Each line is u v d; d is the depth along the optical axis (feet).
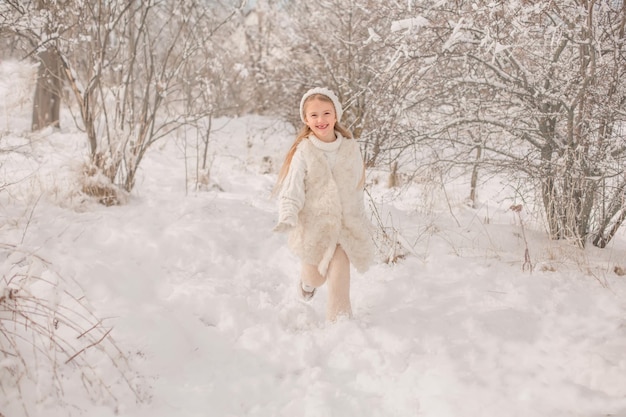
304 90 29.63
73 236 12.08
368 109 16.93
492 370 8.14
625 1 12.75
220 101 25.49
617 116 12.77
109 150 16.03
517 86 14.12
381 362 8.61
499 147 15.47
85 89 16.07
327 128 9.89
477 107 14.56
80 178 15.46
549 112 14.26
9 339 7.40
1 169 16.93
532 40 13.05
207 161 27.68
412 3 13.75
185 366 8.43
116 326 8.59
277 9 31.45
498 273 12.05
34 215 12.93
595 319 9.91
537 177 13.93
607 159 13.02
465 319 9.86
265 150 32.53
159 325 8.98
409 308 10.46
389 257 12.89
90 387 7.25
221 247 12.98
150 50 17.01
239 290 11.12
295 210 9.58
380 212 16.31
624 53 12.71
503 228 15.35
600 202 13.91
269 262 13.03
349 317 9.99
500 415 6.99
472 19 12.72
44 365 7.30
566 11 12.69
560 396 7.32
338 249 10.00
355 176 10.14
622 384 7.52
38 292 8.79
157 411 7.26
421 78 14.05
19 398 6.67
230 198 18.56
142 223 13.50
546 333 9.41
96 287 9.58
